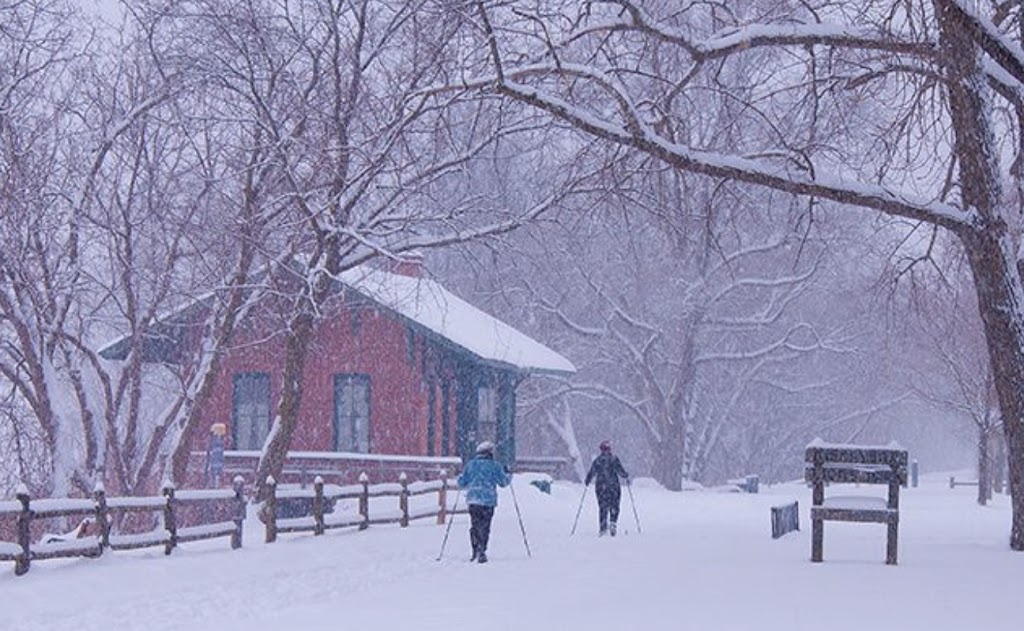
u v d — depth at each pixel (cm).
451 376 5431
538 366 5575
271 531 2911
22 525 2091
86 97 3944
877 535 3041
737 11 3055
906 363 6931
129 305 3888
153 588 2092
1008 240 2558
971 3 2361
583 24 2678
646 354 7775
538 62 2808
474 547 2588
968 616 1505
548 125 3519
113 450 3894
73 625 1706
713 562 2259
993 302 2558
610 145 3050
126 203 3903
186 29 3622
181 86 3697
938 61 2442
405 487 3516
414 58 3403
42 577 2064
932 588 1797
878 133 2759
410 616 1628
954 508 4897
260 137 3625
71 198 3859
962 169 2575
